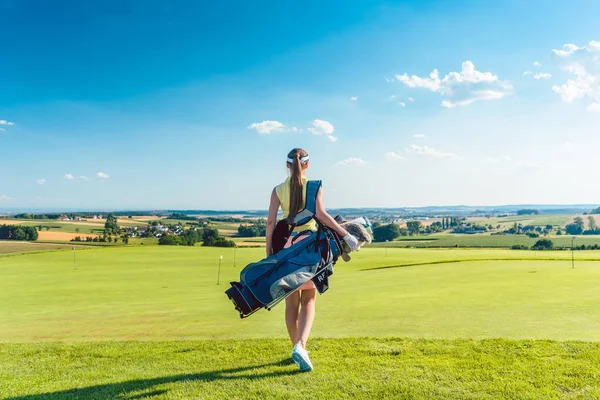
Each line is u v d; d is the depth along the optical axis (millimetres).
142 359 4984
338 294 15391
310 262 3936
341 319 9484
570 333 7023
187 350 5391
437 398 3324
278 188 4266
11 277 29766
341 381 3725
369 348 4984
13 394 3662
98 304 16828
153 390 3650
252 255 49969
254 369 4223
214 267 36906
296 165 4121
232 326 9453
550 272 19875
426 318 9141
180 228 120562
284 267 3906
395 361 4355
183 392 3576
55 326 11172
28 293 21188
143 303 16594
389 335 7293
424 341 5344
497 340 5246
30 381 4109
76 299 18703
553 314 8984
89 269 35500
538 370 3932
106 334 9430
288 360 4535
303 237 4078
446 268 25250
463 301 11750
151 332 9336
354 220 4395
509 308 10078
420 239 116750
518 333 7125
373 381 3707
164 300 17547
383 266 31609
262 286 3869
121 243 85500
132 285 24438
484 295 12836
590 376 3742
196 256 47812
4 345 6238
